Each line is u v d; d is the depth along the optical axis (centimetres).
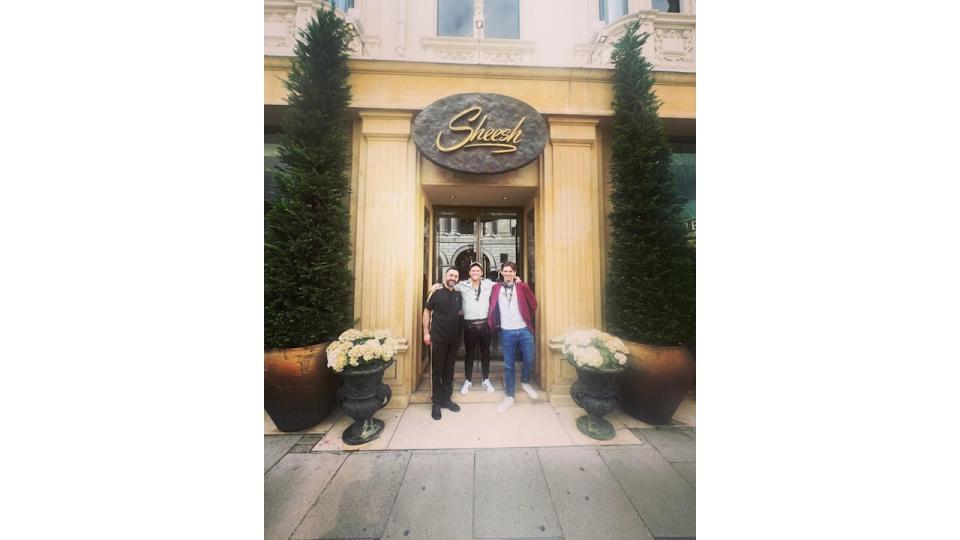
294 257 286
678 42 388
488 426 277
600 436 259
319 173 302
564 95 351
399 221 334
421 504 191
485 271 459
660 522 179
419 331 366
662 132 317
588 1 417
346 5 399
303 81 300
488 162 327
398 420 287
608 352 270
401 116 337
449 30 432
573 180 350
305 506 189
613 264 326
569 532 173
